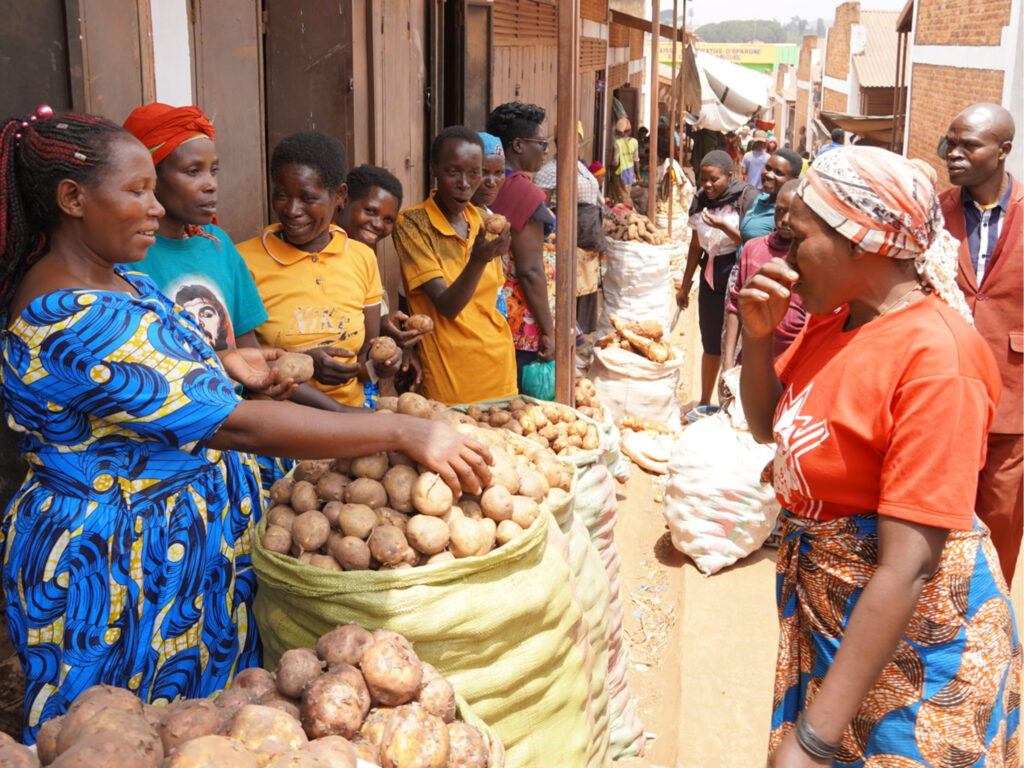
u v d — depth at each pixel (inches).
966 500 74.5
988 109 157.6
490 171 177.2
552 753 99.2
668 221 497.0
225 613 97.4
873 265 79.5
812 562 85.7
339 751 67.1
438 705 78.4
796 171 260.2
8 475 121.0
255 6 173.3
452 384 166.7
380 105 202.2
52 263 84.2
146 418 81.2
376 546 88.8
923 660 82.1
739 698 158.2
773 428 94.6
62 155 79.8
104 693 67.3
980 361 76.9
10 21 112.8
